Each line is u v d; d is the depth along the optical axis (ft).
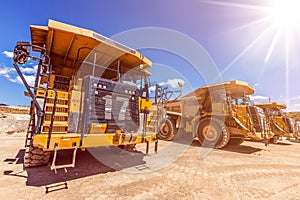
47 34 11.09
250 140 35.60
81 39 12.03
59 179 9.30
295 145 29.89
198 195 8.01
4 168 10.75
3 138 24.72
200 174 11.12
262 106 35.22
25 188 8.03
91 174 10.34
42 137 8.37
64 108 10.28
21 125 36.22
